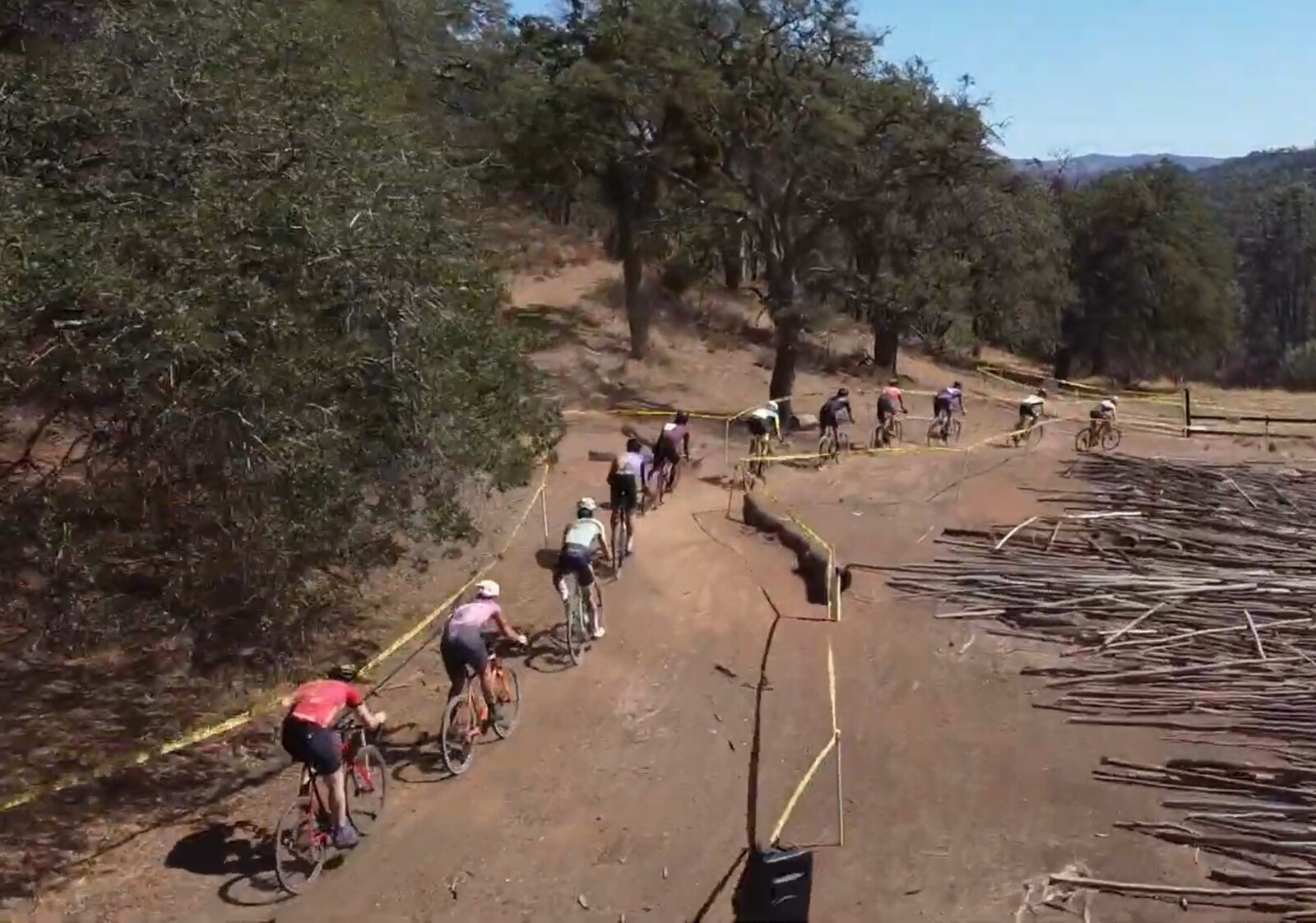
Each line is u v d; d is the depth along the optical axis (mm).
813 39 27641
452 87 32750
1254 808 9430
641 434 25734
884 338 40656
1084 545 16688
